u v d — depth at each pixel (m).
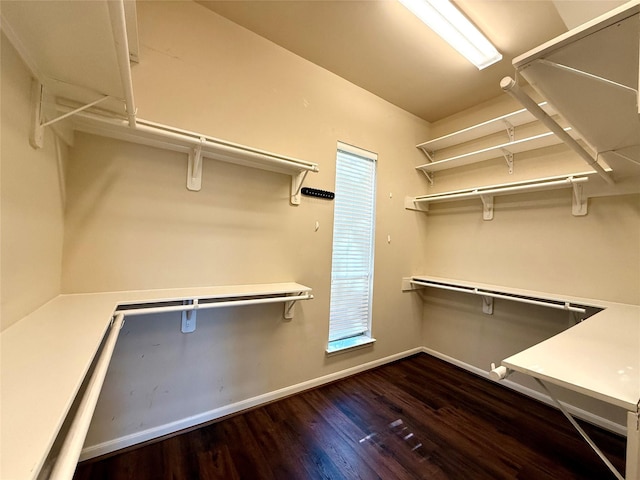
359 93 2.53
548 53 0.83
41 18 0.69
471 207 2.79
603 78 0.89
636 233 1.85
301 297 1.89
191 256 1.71
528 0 1.55
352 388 2.31
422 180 3.11
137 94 1.52
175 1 1.63
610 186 1.92
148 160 1.57
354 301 2.60
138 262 1.55
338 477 1.41
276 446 1.61
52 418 0.48
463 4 1.58
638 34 0.70
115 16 0.62
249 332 1.95
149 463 1.44
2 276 0.80
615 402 0.69
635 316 1.50
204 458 1.50
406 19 1.75
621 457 1.61
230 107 1.82
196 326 1.75
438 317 3.04
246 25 1.85
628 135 1.23
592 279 2.02
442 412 2.01
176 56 1.64
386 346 2.83
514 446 1.68
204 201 1.75
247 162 1.85
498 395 2.27
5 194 0.79
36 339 0.81
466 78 2.34
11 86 0.81
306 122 2.19
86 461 1.43
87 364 0.68
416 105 2.82
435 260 3.09
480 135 2.67
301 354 2.21
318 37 1.93
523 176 2.43
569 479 1.45
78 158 1.39
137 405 1.57
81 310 1.12
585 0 1.27
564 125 2.16
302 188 2.17
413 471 1.47
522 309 2.41
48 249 1.17
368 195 2.69
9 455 0.39
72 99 1.14
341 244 2.49
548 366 0.86
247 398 1.96
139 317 1.58
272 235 2.03
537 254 2.32
